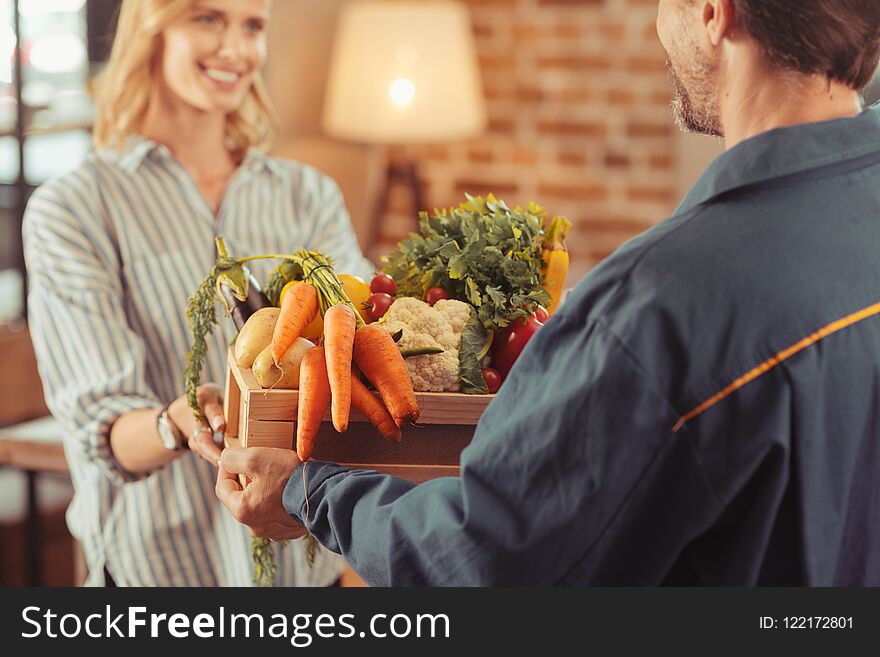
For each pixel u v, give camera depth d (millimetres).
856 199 1013
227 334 1978
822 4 992
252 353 1360
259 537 1324
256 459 1240
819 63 1009
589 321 986
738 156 1013
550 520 964
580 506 957
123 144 2057
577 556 971
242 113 2148
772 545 984
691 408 945
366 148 4945
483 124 4809
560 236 1471
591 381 959
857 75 1030
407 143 4855
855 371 966
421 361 1313
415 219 4906
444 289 1444
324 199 2205
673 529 958
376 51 4445
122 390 1864
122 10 2037
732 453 940
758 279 960
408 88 4438
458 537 990
